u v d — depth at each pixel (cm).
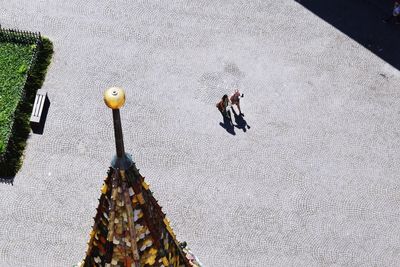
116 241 2025
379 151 4631
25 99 4603
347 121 4750
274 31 5175
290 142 4606
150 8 5203
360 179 4488
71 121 4578
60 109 4622
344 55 5094
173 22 5147
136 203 1967
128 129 4559
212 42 5069
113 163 1908
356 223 4294
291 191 4391
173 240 2184
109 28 5072
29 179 4316
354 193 4419
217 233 4175
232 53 5022
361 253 4178
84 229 4150
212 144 4550
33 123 4481
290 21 5238
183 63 4934
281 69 4969
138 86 4784
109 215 1980
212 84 4850
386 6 5397
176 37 5069
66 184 4312
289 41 5128
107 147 4491
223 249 4122
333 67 5019
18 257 4028
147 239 2042
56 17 5103
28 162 4375
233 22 5191
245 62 4981
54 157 4416
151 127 4588
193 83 4838
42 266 4003
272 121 4697
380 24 5300
